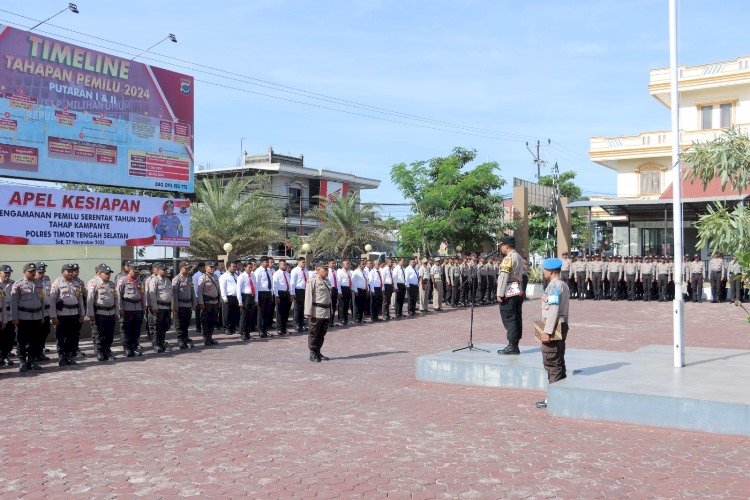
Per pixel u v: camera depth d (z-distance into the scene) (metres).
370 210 37.62
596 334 17.28
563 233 34.97
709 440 7.62
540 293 30.75
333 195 38.78
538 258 43.41
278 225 31.16
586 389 8.56
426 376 11.23
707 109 35.28
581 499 5.82
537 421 8.59
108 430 8.22
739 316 21.58
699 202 27.92
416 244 35.31
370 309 22.06
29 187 16.86
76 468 6.78
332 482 6.29
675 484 6.17
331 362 13.50
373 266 22.41
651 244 34.31
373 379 11.57
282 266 18.92
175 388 10.87
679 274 10.27
